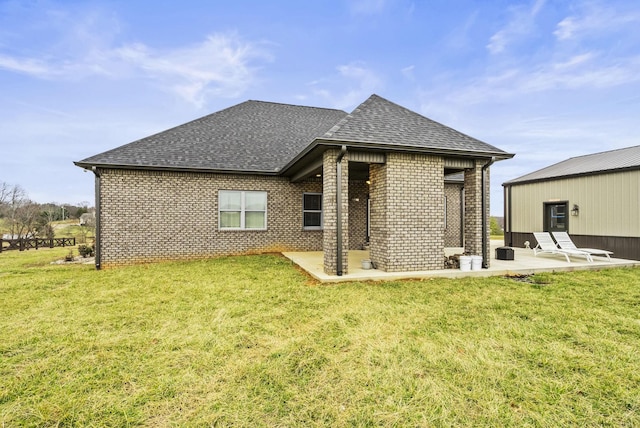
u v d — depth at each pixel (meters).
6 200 33.09
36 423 2.32
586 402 2.54
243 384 2.81
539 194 12.63
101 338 3.79
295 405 2.52
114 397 2.62
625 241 9.76
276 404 2.54
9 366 3.13
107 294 5.80
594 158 12.95
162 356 3.33
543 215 12.45
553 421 2.32
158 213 9.95
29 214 30.53
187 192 10.26
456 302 5.22
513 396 2.62
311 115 15.17
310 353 3.39
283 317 4.52
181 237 10.18
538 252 10.31
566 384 2.77
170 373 3.00
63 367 3.10
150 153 10.14
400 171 7.35
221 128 12.59
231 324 4.23
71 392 2.70
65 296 5.70
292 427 2.28
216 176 10.60
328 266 7.06
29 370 3.05
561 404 2.51
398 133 7.57
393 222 7.29
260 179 11.14
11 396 2.65
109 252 9.45
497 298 5.43
